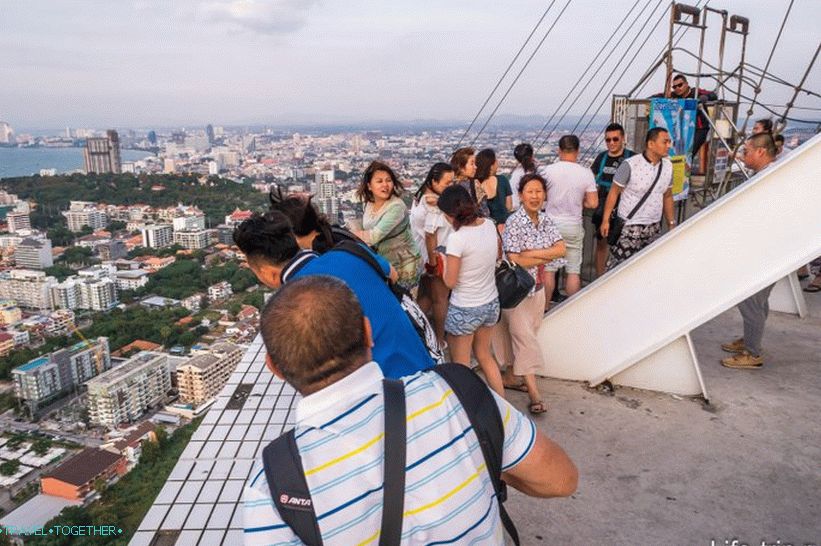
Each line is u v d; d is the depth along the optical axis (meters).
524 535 2.21
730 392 3.27
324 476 0.86
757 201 2.85
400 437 0.88
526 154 4.38
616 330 3.27
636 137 5.34
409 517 0.87
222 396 2.99
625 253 4.13
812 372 3.51
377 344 1.60
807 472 2.54
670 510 2.33
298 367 0.90
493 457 0.96
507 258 3.08
